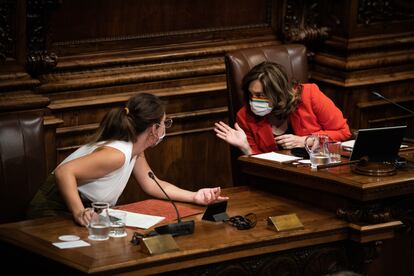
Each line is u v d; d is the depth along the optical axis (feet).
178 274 27.73
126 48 43.65
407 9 50.83
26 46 39.32
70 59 41.91
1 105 37.65
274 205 33.01
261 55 40.63
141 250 27.30
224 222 30.53
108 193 31.48
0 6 37.50
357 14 48.75
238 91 39.73
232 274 28.91
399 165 33.04
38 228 29.60
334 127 38.88
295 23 48.57
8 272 29.50
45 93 41.19
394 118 51.03
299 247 30.30
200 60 45.98
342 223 31.24
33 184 32.94
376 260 35.50
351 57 49.08
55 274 27.12
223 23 46.78
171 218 30.71
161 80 44.68
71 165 30.37
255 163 34.65
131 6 43.42
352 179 31.27
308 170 32.76
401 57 50.37
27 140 32.91
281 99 37.11
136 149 31.55
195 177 46.73
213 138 46.78
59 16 41.27
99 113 42.68
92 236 28.45
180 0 44.96
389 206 33.63
